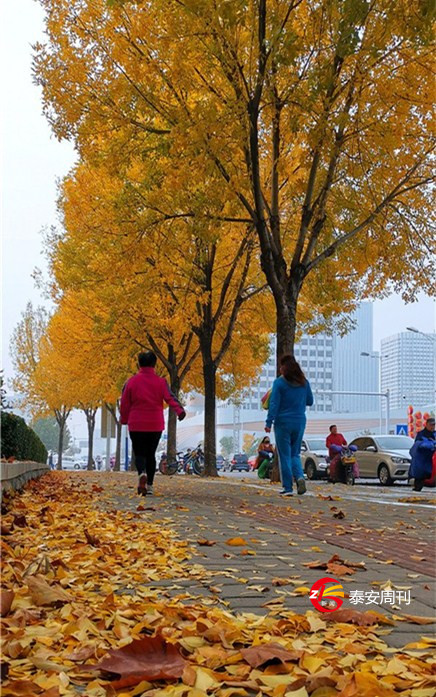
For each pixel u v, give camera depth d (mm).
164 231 17469
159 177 15977
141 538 6309
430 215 18453
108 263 18938
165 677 2551
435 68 14680
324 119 13586
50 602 3740
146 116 16047
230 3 11836
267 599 4184
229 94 14297
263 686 2551
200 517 8445
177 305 23391
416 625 3693
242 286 24109
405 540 6805
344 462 24031
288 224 19656
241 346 29781
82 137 15102
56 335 28062
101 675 2703
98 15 14438
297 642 3049
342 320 23094
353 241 18422
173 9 12656
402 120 14945
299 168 18266
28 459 16125
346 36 11930
